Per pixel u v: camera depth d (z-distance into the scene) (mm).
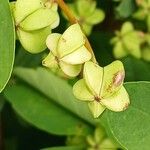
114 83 94
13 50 90
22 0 96
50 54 95
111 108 94
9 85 133
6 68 90
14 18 96
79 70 96
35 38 97
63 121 133
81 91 95
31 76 131
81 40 94
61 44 94
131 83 104
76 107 131
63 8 96
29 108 133
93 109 94
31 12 96
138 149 104
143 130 105
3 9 90
